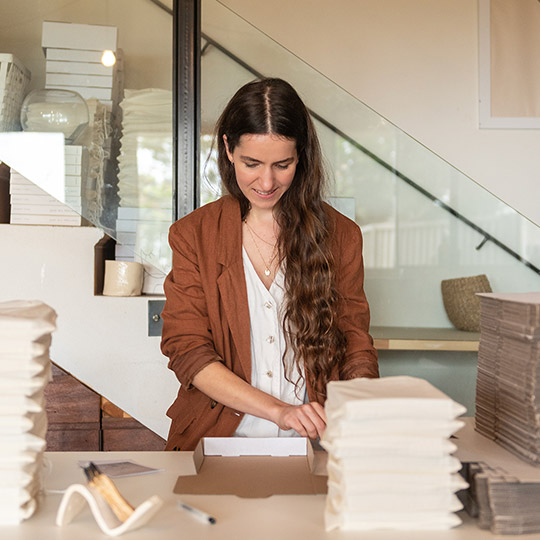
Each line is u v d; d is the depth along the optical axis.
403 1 3.44
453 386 2.85
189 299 1.73
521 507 1.01
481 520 1.03
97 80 2.67
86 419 2.71
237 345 1.68
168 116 2.72
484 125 3.49
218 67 2.75
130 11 2.69
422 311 2.89
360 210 2.87
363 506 1.01
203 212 1.81
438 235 2.89
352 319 1.79
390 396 1.02
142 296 2.69
